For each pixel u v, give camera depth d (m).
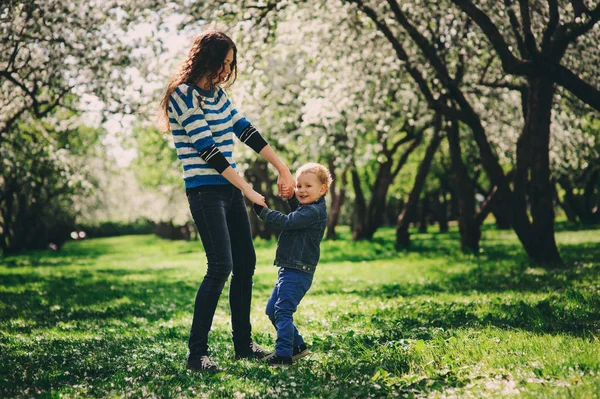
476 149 25.55
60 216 42.16
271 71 18.41
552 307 7.35
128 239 82.00
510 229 45.47
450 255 21.05
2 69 13.49
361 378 4.29
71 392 4.04
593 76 13.86
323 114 15.51
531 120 14.30
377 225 33.31
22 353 5.79
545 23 13.27
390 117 17.67
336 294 11.27
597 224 41.38
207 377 4.42
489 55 16.22
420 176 26.83
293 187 5.19
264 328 7.25
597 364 4.14
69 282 16.88
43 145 18.94
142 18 13.01
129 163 48.38
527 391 3.57
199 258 30.83
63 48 13.19
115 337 6.95
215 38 4.90
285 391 3.97
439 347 5.18
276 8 12.95
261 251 30.66
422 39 13.70
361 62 15.43
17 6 12.43
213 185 4.82
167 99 4.84
